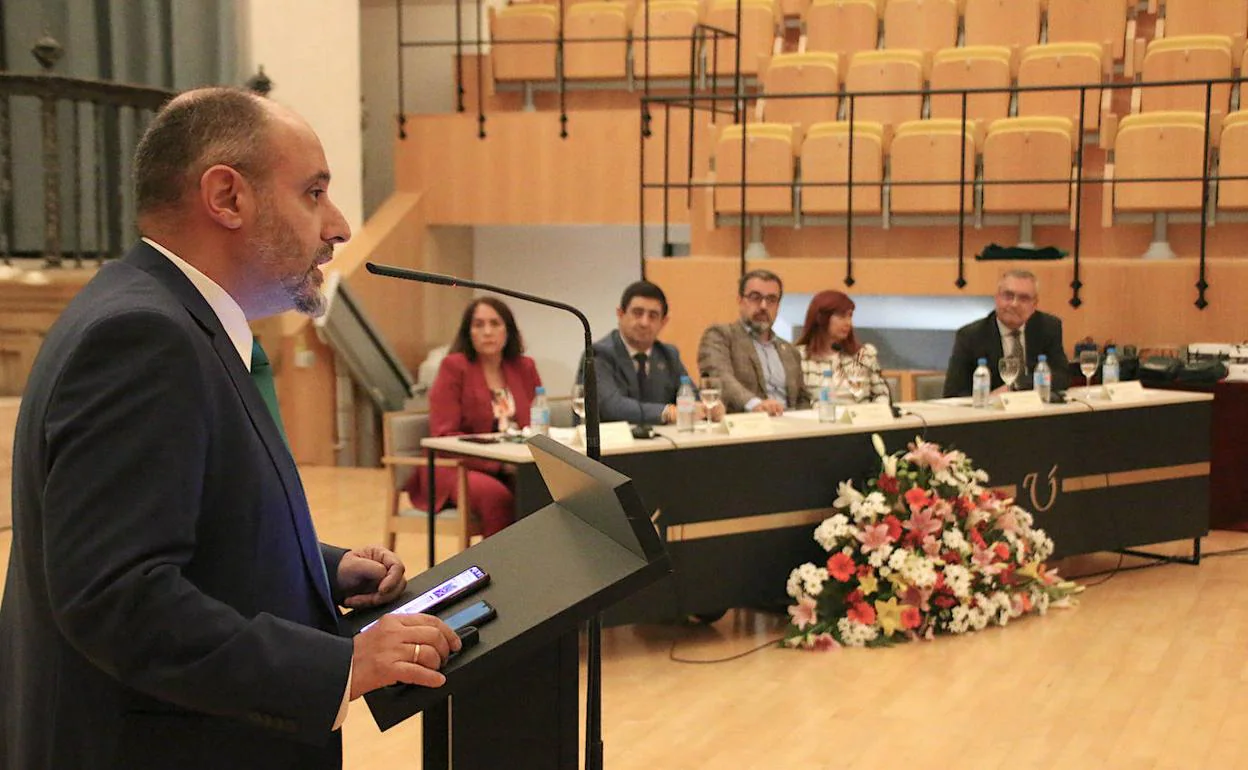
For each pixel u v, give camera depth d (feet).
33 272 22.36
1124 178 22.50
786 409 18.38
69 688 4.41
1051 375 19.01
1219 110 24.43
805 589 14.62
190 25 27.86
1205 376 20.52
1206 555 19.12
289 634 4.26
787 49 31.58
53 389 4.22
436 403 16.42
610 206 29.86
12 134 26.91
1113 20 28.66
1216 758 11.00
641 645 14.60
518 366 16.96
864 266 23.77
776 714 12.17
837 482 15.46
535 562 5.17
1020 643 14.53
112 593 3.99
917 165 24.31
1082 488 17.57
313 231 4.85
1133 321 22.39
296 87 29.01
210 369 4.49
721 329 18.17
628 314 16.89
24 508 4.39
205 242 4.71
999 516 15.72
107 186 27.02
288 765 4.70
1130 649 14.25
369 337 27.02
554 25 31.04
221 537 4.49
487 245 33.09
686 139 29.22
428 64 34.17
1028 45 28.84
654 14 30.76
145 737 4.44
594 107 31.78
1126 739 11.46
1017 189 23.95
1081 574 17.95
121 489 4.09
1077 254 22.45
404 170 31.12
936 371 24.09
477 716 5.19
